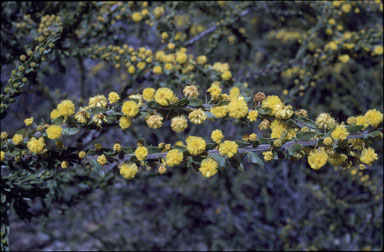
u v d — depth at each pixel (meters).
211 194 3.95
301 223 3.32
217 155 1.29
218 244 3.50
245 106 1.27
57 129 1.30
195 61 2.25
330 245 3.23
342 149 1.22
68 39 2.20
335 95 3.81
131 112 1.26
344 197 3.42
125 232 3.84
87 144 2.69
